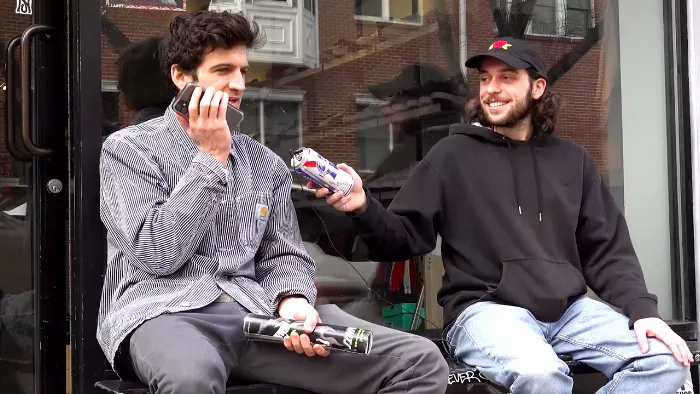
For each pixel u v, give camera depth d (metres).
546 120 2.80
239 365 2.22
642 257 3.49
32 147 2.59
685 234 3.46
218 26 2.32
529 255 2.64
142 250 2.11
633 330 2.54
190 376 1.93
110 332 2.16
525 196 2.74
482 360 2.44
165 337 2.03
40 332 2.70
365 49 3.26
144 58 2.86
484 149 2.80
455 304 2.68
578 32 3.49
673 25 3.50
